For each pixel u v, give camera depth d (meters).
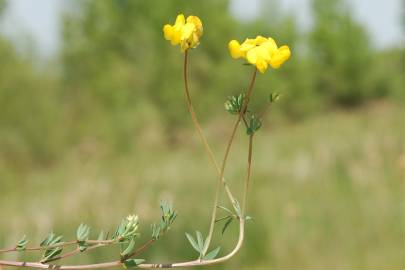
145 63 25.81
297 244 7.67
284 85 28.88
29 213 8.62
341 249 7.59
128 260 1.73
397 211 8.25
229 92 26.45
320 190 9.69
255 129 1.81
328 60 34.88
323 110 32.78
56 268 1.72
